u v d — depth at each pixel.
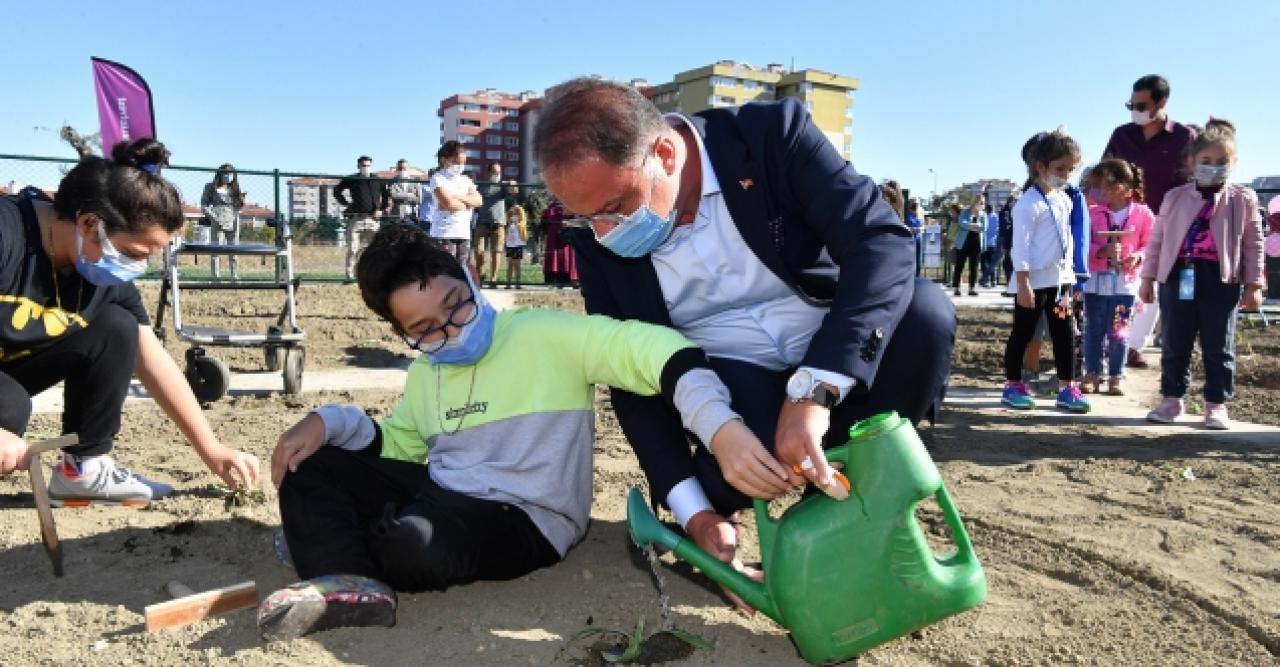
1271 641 2.30
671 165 2.23
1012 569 2.79
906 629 2.01
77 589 2.54
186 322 9.21
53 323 2.87
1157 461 4.26
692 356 2.28
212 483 3.57
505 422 2.52
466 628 2.29
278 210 11.85
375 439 2.71
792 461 2.02
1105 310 6.23
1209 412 5.16
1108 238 6.18
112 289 3.02
